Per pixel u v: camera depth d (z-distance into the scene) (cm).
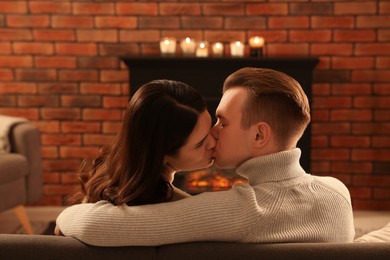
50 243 102
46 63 378
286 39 368
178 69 346
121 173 114
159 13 371
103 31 374
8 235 104
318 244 99
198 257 99
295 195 108
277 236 103
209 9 369
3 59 378
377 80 366
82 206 109
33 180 334
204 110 115
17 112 383
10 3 373
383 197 377
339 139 374
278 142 114
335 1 362
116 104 380
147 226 101
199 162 116
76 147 385
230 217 101
